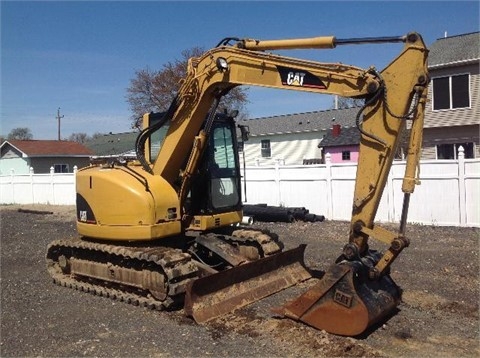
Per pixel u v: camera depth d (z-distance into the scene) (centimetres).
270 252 777
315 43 616
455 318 635
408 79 553
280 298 711
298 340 554
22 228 1586
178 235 800
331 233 1308
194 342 566
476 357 514
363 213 579
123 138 4938
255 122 4097
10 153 3969
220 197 810
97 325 640
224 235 818
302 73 629
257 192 1731
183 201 789
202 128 771
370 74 577
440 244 1129
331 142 3322
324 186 1578
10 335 612
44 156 3831
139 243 765
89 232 805
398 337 566
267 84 660
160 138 830
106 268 781
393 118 562
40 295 791
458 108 2331
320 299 576
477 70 2264
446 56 2358
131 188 748
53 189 2506
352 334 552
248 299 688
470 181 1341
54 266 908
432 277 840
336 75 603
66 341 588
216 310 646
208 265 794
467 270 886
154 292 707
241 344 556
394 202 1454
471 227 1334
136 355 539
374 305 564
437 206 1393
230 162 841
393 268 903
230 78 695
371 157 573
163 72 3619
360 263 571
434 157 2445
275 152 3853
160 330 611
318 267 925
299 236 1283
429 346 541
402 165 1433
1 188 2769
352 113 3747
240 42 694
